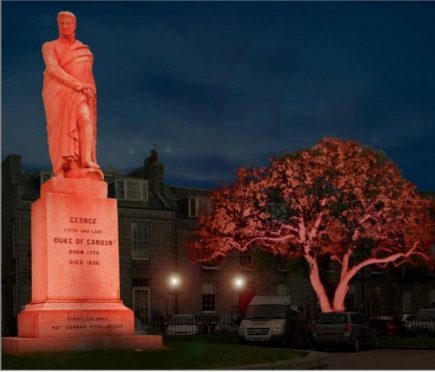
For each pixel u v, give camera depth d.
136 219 49.19
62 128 18.66
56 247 17.47
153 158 53.16
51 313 16.92
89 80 19.19
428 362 22.03
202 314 50.91
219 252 40.91
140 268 48.75
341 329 30.27
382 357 24.77
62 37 19.27
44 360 15.05
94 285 17.73
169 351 17.17
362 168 38.84
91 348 16.91
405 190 39.25
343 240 39.28
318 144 39.41
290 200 39.28
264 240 40.19
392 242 39.69
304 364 18.36
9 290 46.28
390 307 59.69
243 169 40.53
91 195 18.25
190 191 56.44
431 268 42.06
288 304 34.50
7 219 47.06
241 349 19.36
